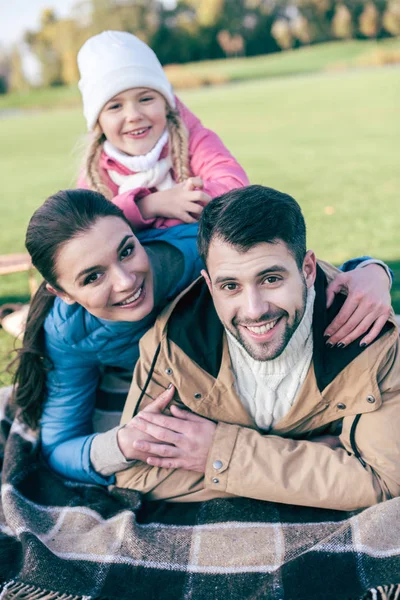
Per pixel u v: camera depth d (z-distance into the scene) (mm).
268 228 1914
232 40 70438
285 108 22031
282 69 47906
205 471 2238
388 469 2084
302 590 1814
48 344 2521
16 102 50031
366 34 65875
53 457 2559
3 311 4371
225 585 1940
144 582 1969
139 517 2262
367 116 17859
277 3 71312
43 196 10141
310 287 2145
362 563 1859
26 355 2537
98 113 3035
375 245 5711
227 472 2203
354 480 2098
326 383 2164
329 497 2104
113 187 3123
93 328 2438
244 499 2250
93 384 2711
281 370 2176
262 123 18578
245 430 2271
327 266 2506
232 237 1912
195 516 2234
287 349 2125
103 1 69562
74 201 2205
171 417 2303
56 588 1922
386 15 64062
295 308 2002
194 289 2352
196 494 2291
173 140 3104
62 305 2438
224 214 1939
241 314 2012
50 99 50469
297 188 8961
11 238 7352
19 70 74562
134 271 2252
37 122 28766
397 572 1812
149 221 2758
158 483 2314
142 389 2373
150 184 3037
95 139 3117
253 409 2311
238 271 1938
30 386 2576
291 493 2129
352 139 13859
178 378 2273
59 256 2182
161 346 2297
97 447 2385
